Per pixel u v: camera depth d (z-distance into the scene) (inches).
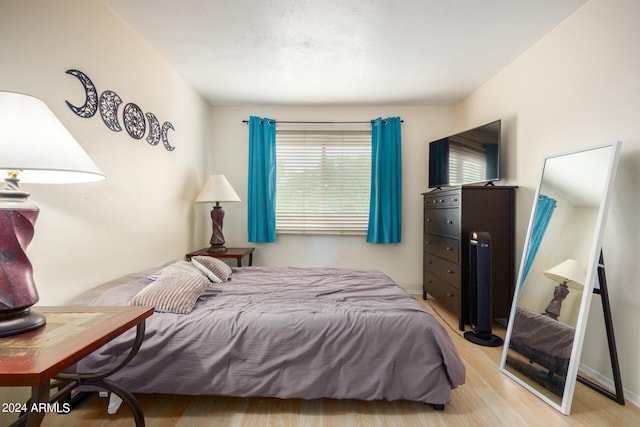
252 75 108.8
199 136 126.6
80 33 62.7
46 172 46.1
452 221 104.6
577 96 74.9
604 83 67.6
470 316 95.1
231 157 141.5
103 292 63.9
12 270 37.5
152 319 58.0
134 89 81.6
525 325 72.6
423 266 134.6
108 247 71.8
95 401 60.6
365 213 141.3
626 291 62.3
